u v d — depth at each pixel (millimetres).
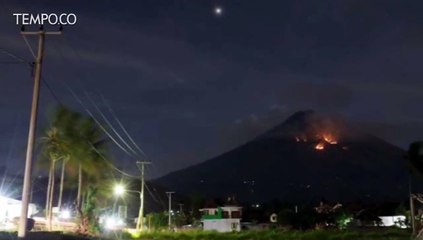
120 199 95938
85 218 55844
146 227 86062
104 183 79562
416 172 67812
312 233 67812
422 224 69750
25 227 26906
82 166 74125
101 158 73438
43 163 71188
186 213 122438
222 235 65375
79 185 73625
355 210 127062
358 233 68625
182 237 62969
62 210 81125
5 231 40156
